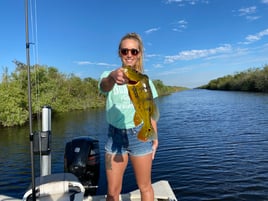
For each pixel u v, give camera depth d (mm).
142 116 2135
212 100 43719
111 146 2758
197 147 12250
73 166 4785
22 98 27891
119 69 2000
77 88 47531
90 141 5039
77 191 3492
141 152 2693
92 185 4918
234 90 86938
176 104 38406
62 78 48094
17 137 19094
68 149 4996
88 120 26359
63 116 32250
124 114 2672
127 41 2602
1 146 15812
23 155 13289
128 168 9438
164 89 87500
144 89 2125
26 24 3402
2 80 31969
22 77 31656
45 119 4086
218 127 17250
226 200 6828
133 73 2037
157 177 8641
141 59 2705
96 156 5012
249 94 56750
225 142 12977
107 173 2814
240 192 7250
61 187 3457
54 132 19406
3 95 25375
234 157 10414
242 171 8812
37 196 3373
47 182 3498
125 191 7676
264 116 21297
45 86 34344
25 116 26234
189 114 25359
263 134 14391
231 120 20047
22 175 10094
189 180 8234
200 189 7535
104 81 2285
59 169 10375
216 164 9641
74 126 22188
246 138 13656
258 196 6984
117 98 2680
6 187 8922
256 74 71500
